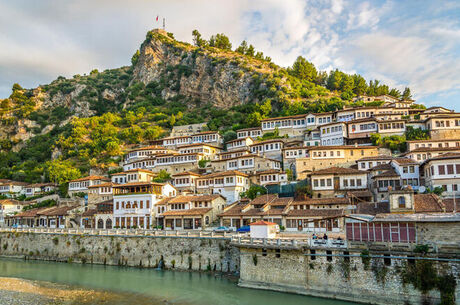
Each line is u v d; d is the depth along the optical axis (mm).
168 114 190250
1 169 157875
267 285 39781
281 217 58469
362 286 33781
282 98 148500
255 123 130875
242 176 83250
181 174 90000
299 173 81125
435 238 32625
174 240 53312
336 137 94750
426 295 30500
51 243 66188
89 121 174375
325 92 171625
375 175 63000
